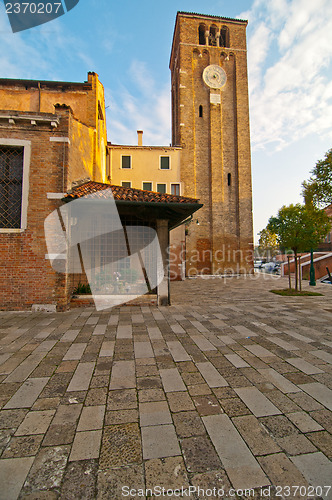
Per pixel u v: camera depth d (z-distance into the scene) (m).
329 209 29.77
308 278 20.48
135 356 4.42
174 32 28.98
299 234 12.00
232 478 2.01
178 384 3.48
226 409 2.92
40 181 7.81
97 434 2.52
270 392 3.28
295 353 4.55
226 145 26.92
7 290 7.56
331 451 2.29
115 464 2.16
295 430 2.57
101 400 3.11
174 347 4.84
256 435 2.49
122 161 23.69
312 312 7.89
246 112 27.12
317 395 3.20
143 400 3.10
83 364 4.10
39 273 7.65
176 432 2.54
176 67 28.38
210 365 4.07
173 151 24.23
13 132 7.79
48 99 12.19
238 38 27.72
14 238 7.61
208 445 2.37
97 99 12.70
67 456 2.25
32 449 2.33
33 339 5.25
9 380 3.58
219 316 7.32
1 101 12.03
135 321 6.70
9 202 7.80
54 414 2.83
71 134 8.41
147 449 2.32
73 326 6.20
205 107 26.72
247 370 3.89
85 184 9.54
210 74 26.72
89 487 1.94
